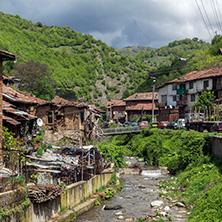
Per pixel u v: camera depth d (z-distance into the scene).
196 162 30.70
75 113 31.73
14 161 16.06
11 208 12.72
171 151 41.91
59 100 33.72
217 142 27.98
